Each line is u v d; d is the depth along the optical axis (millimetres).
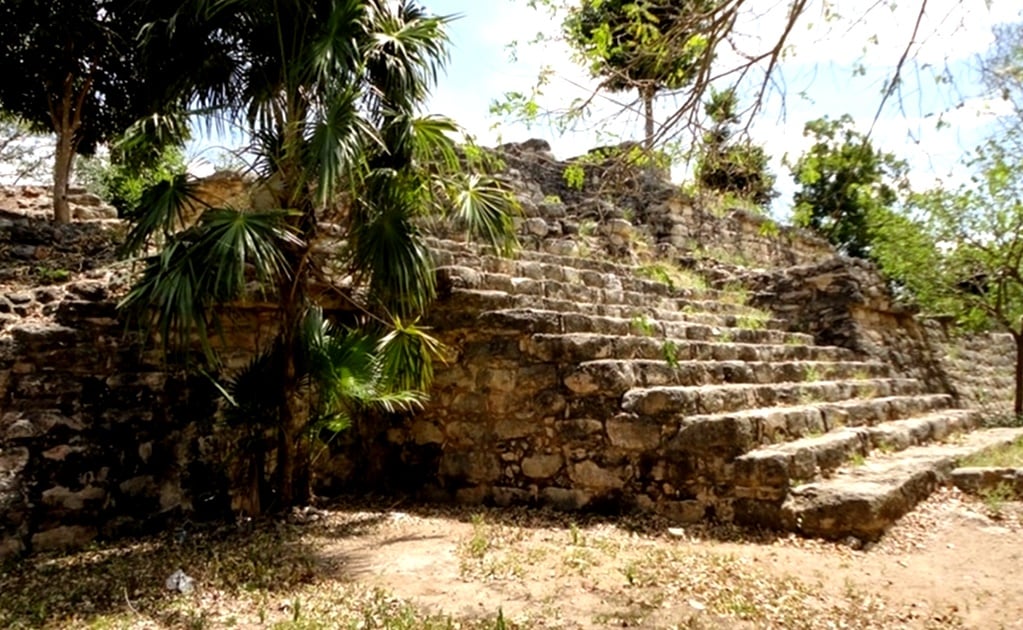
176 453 5105
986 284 9016
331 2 4859
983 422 8016
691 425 4711
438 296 5801
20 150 14672
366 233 5008
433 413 5848
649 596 3365
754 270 9789
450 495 5656
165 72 5035
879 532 4195
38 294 5238
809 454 4695
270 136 5062
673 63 3625
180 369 5211
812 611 3217
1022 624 3074
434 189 5516
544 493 5219
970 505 4797
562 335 5336
